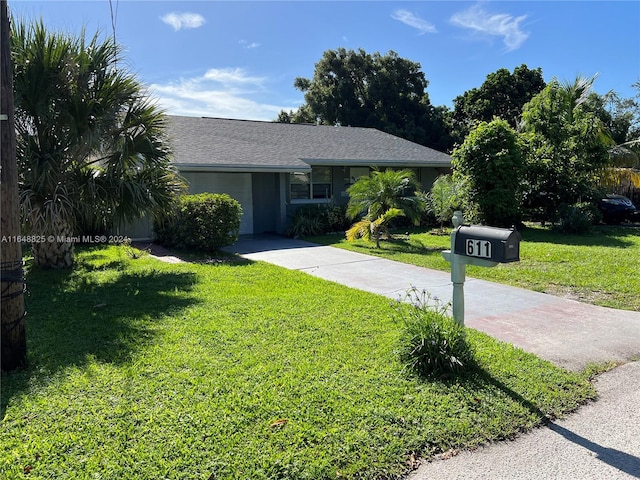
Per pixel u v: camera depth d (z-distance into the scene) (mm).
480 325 5254
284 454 2584
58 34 6715
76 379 3496
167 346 4215
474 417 3053
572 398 3391
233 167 12047
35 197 6867
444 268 8625
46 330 4672
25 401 3145
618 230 14797
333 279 7625
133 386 3387
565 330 5074
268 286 6785
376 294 6508
